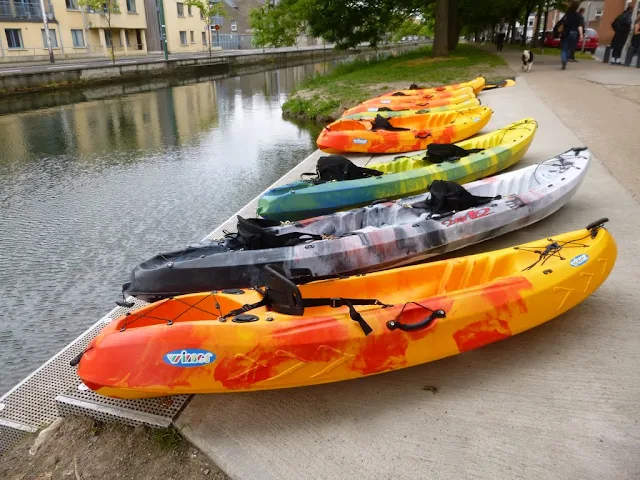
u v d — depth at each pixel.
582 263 3.45
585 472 2.48
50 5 35.22
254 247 4.26
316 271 4.10
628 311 3.69
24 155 12.53
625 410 2.84
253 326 2.88
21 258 6.83
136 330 2.90
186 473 2.71
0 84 21.73
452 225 4.52
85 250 7.07
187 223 7.96
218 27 44.53
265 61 43.78
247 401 3.11
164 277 3.95
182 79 31.80
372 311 3.03
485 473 2.53
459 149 6.64
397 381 3.20
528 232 5.17
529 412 2.88
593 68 16.56
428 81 15.91
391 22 24.67
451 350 3.08
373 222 4.95
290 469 2.64
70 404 3.18
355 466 2.63
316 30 23.84
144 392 2.83
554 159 5.83
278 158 11.73
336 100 15.79
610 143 7.70
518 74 15.72
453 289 3.63
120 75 28.02
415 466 2.60
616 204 5.55
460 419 2.87
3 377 4.66
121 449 2.91
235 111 18.77
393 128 9.53
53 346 5.10
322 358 2.88
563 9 29.09
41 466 2.89
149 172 10.80
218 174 10.54
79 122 17.09
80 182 10.20
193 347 2.81
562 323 3.61
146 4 44.31
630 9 17.09
